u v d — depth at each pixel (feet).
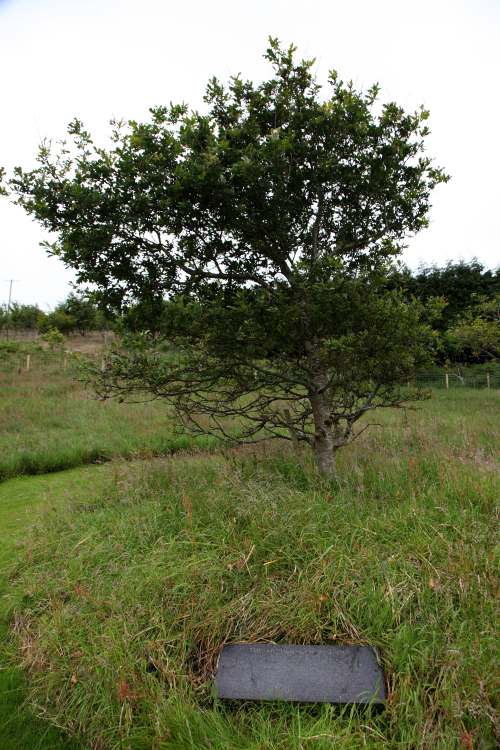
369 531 11.22
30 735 8.03
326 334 13.62
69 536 13.62
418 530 11.14
